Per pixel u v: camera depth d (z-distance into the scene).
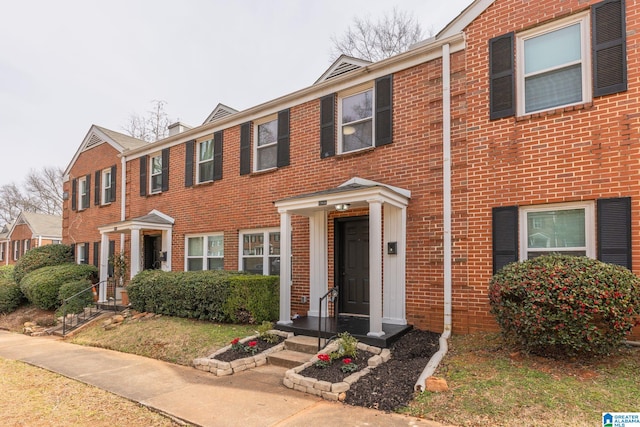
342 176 8.12
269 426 3.84
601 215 5.21
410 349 5.80
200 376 5.63
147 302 9.75
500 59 6.22
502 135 6.11
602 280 4.27
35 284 12.21
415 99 7.18
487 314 6.04
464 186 6.41
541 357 4.71
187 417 4.14
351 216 7.79
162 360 6.66
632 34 5.17
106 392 5.07
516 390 4.00
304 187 8.77
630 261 4.98
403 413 3.98
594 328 4.16
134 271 11.13
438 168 6.77
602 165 5.27
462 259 6.34
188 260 11.52
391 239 7.19
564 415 3.49
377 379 4.82
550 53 5.89
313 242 8.32
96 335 8.88
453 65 6.72
